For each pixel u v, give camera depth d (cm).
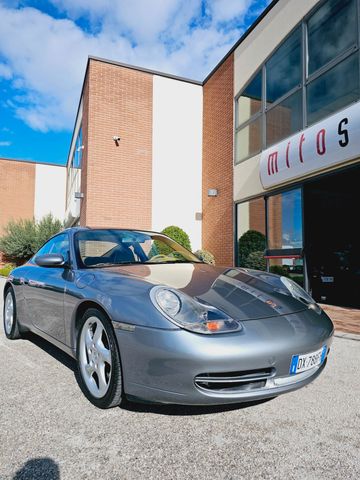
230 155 950
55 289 266
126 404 211
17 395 224
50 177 2270
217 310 185
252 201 840
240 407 209
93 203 978
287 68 725
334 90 589
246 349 168
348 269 708
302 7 679
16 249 1759
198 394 166
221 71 1023
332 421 192
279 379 181
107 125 1009
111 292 204
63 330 251
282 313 201
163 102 1089
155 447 164
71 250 283
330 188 688
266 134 789
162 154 1077
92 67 1002
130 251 305
